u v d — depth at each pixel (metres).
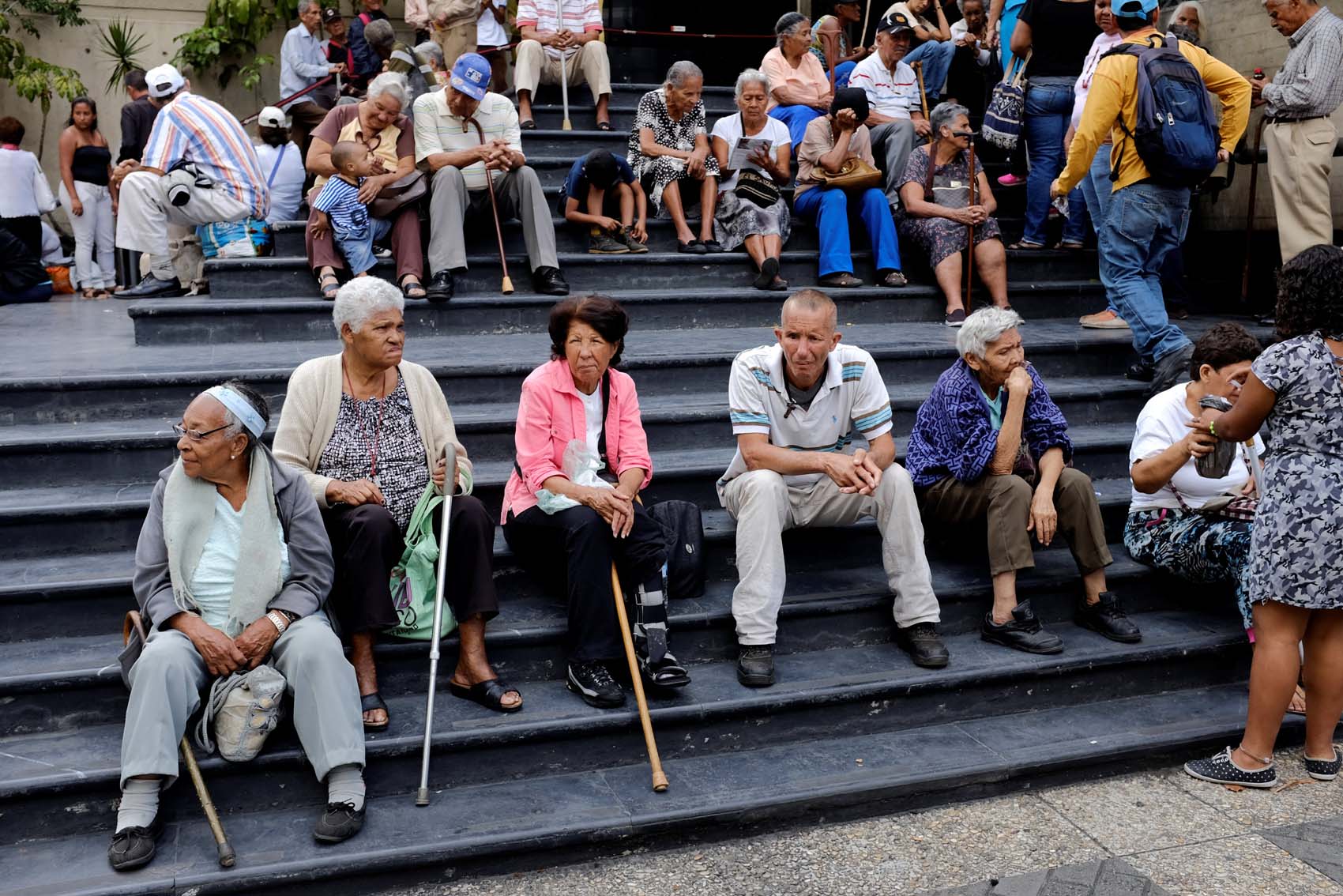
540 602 3.81
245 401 3.07
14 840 2.91
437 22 7.81
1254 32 7.15
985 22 8.22
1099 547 3.92
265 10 9.69
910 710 3.63
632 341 5.29
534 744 3.26
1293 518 3.26
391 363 3.38
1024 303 6.20
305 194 6.91
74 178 8.50
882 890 2.92
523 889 2.91
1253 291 6.83
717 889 2.92
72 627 3.44
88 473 3.92
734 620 3.71
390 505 3.45
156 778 2.88
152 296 7.05
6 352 4.92
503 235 5.95
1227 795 3.42
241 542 3.08
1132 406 5.13
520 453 3.56
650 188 6.33
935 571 4.18
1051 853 3.09
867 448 4.25
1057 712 3.77
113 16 9.69
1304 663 3.48
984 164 7.96
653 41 9.41
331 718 2.97
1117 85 4.93
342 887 2.85
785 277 6.21
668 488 4.23
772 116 7.05
